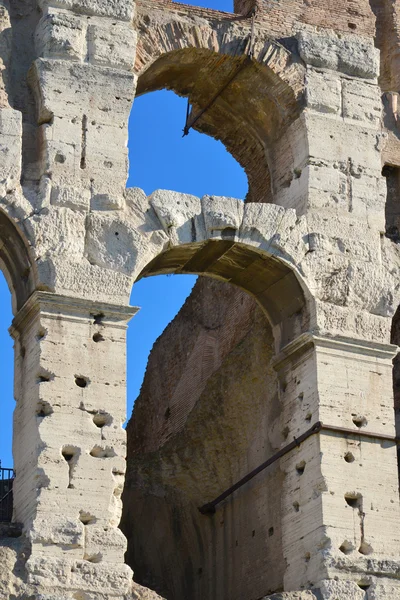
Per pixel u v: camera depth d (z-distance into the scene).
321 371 37.81
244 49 39.91
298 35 40.91
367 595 35.84
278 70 40.12
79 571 33.56
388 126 43.16
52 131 37.22
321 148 39.97
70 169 37.09
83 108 37.66
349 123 40.53
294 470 37.94
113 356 35.84
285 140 40.69
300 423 38.06
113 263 36.62
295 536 37.22
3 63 37.75
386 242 39.94
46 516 33.88
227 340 45.28
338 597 35.56
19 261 36.59
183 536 42.81
